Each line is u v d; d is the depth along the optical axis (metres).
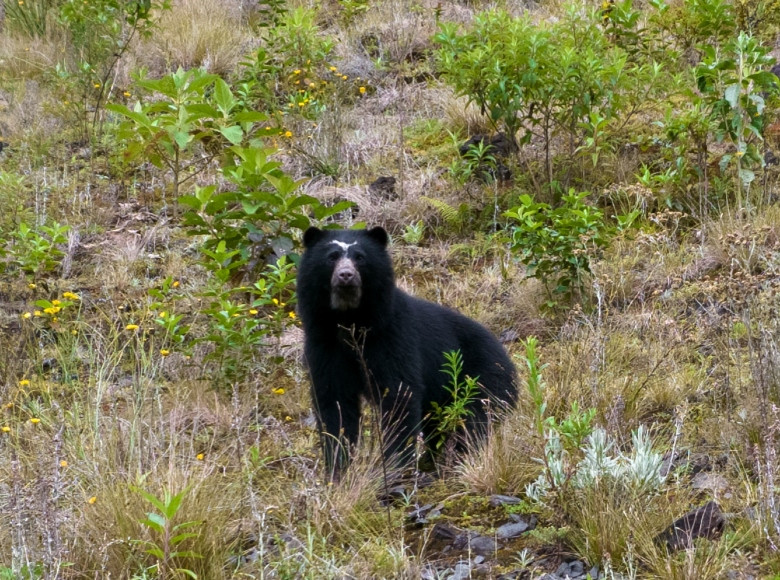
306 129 16.89
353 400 9.45
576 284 12.00
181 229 14.52
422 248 14.29
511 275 13.26
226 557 7.47
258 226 12.06
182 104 12.91
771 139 15.07
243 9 23.11
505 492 8.48
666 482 8.29
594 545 7.27
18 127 18.19
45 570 6.90
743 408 8.95
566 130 15.00
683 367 10.27
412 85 19.02
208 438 9.77
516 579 7.23
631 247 13.13
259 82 17.56
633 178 14.60
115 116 18.00
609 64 14.87
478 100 14.56
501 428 9.05
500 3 22.23
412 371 9.38
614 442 8.30
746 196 13.38
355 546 7.69
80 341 11.90
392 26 21.11
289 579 6.87
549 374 10.49
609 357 10.46
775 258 11.49
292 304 11.51
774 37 17.64
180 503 7.05
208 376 10.79
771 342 9.23
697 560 6.88
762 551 7.13
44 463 8.19
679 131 13.72
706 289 9.88
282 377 11.25
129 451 8.60
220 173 15.44
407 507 8.50
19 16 22.33
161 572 6.80
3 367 11.12
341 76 18.72
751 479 8.15
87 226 14.73
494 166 15.36
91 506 7.73
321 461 9.18
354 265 9.11
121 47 19.75
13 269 13.16
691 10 16.98
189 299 12.10
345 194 15.21
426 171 15.70
